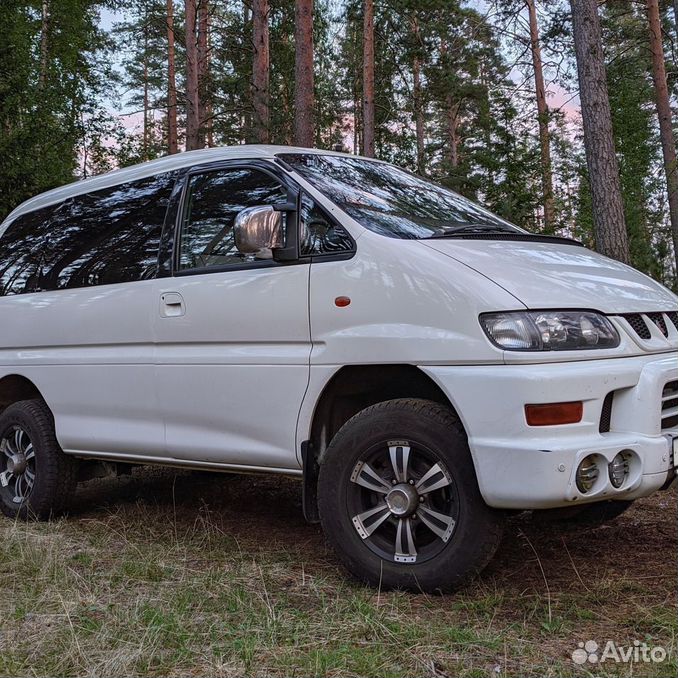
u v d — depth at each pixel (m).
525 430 2.75
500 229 3.90
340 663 2.43
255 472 3.65
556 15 17.09
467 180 16.30
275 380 3.45
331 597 3.07
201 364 3.72
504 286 2.94
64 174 14.70
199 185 4.01
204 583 3.24
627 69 19.11
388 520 3.11
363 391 3.36
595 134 10.62
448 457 2.94
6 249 5.20
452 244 3.25
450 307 2.95
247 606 2.95
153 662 2.49
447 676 2.35
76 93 19.69
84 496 5.32
